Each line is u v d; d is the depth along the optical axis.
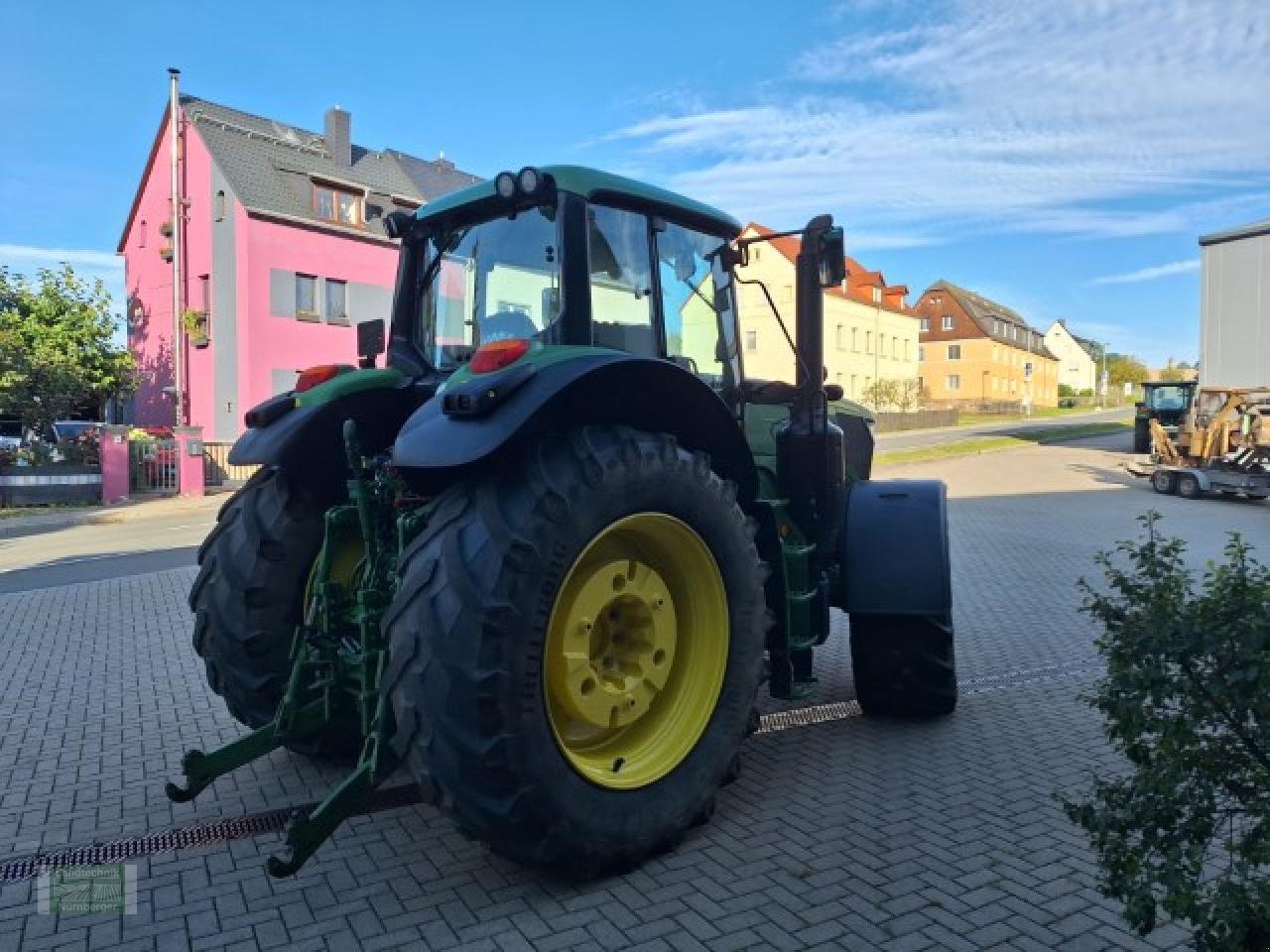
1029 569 10.01
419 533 3.32
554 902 3.04
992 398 72.81
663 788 3.30
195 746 4.62
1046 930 2.85
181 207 26.88
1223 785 2.21
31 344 21.78
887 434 39.75
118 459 19.48
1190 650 2.17
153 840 3.54
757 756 4.45
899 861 3.32
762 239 4.51
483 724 2.83
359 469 3.52
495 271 3.88
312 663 3.61
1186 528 13.51
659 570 3.59
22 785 4.10
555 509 3.00
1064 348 105.00
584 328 3.62
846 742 4.65
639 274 3.95
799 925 2.88
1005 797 3.91
